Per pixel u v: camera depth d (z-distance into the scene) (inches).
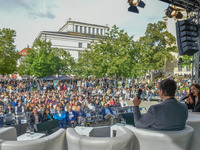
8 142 64.3
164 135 67.8
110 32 876.6
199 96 145.3
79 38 2273.6
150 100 707.4
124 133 72.3
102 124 295.9
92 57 983.0
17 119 308.8
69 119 306.7
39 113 311.0
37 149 66.4
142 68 945.5
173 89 74.2
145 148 72.6
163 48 1401.3
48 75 1273.4
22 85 912.9
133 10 227.6
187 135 69.9
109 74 829.2
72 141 70.7
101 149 65.4
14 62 1033.5
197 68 271.1
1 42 988.6
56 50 1464.1
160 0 231.3
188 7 251.1
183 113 72.4
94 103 444.8
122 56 826.2
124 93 742.5
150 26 1381.6
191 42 236.1
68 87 906.7
